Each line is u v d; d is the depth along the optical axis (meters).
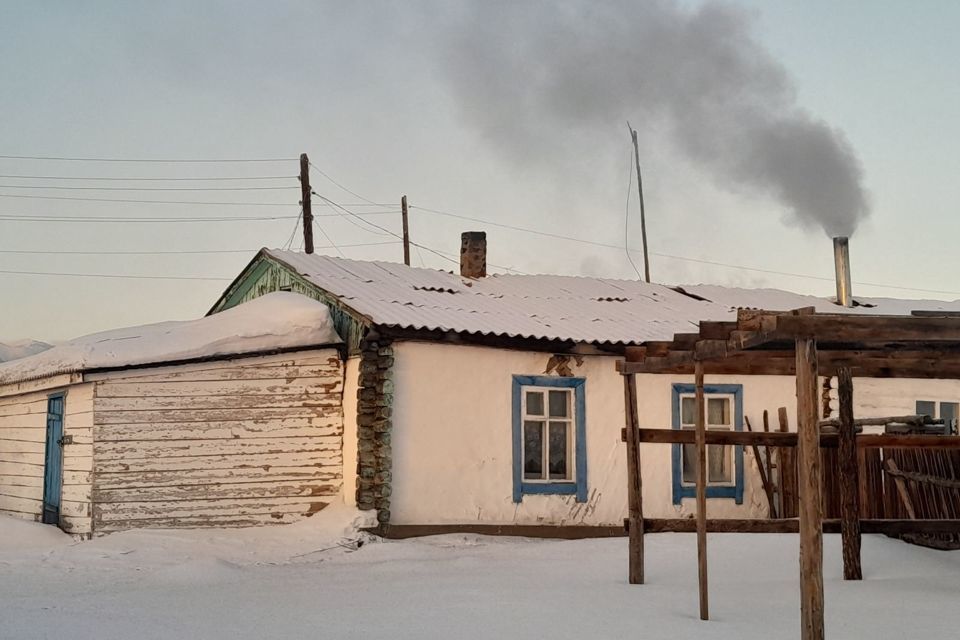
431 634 8.52
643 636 8.59
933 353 10.07
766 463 18.14
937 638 8.66
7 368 18.25
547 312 19.12
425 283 20.05
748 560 13.74
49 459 16.84
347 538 14.97
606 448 17.25
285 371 16.58
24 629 8.59
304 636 8.38
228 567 13.02
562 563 13.64
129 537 14.73
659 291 23.11
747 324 8.31
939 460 14.34
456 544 15.35
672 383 17.77
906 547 14.38
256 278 22.45
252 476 16.16
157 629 8.64
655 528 11.83
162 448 15.73
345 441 16.62
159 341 16.03
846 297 24.31
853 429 12.53
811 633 7.60
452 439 16.17
